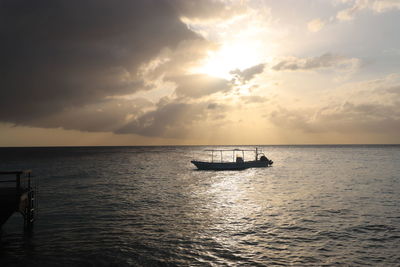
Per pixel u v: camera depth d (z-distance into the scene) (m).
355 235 18.61
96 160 107.06
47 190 37.50
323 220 22.28
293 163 87.19
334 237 18.22
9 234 18.64
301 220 22.28
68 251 15.70
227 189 38.75
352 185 41.66
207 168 64.94
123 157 131.75
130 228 20.09
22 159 111.50
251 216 23.61
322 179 49.03
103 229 19.84
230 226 20.66
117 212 25.05
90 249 16.00
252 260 14.64
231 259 14.77
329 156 129.25
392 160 97.75
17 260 14.50
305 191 36.69
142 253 15.47
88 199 31.22
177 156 144.38
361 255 15.32
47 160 105.50
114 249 16.02
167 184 44.00
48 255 15.14
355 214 24.19
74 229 19.80
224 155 151.00
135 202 29.64
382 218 22.83
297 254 15.45
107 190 37.78
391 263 14.32
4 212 16.86
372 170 63.66
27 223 19.39
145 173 60.62
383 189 37.78
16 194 17.23
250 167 68.50
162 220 22.33
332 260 14.67
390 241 17.47
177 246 16.55
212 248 16.28
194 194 34.81
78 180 48.41
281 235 18.61
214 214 24.36
